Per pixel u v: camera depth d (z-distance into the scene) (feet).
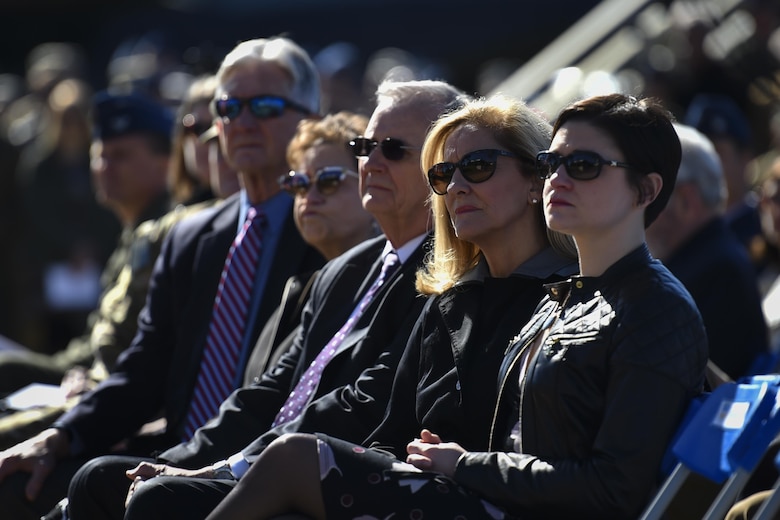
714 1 120.16
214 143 68.23
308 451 40.47
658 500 37.35
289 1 193.77
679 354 37.93
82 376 67.21
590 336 38.63
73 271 122.72
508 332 43.21
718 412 37.78
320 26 193.16
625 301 38.58
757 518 39.06
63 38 194.08
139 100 78.13
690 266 64.80
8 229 123.75
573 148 39.24
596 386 38.50
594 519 37.86
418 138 49.34
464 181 44.04
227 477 46.09
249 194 60.70
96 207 123.34
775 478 53.52
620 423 37.52
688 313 38.52
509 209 43.88
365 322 49.93
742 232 81.25
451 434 43.70
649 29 123.54
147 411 59.72
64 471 55.47
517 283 44.01
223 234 60.49
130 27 188.44
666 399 37.68
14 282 123.13
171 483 44.01
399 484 39.75
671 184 40.29
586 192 39.09
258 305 58.49
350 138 55.57
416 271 48.88
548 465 38.42
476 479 39.40
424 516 39.11
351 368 48.96
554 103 112.06
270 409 51.88
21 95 151.12
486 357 43.19
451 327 44.50
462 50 192.85
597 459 37.63
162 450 58.39
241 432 51.29
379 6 193.36
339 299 52.13
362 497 39.73
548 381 39.09
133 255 67.26
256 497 40.50
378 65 154.20
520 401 40.65
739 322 63.26
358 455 40.52
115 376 59.52
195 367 58.70
